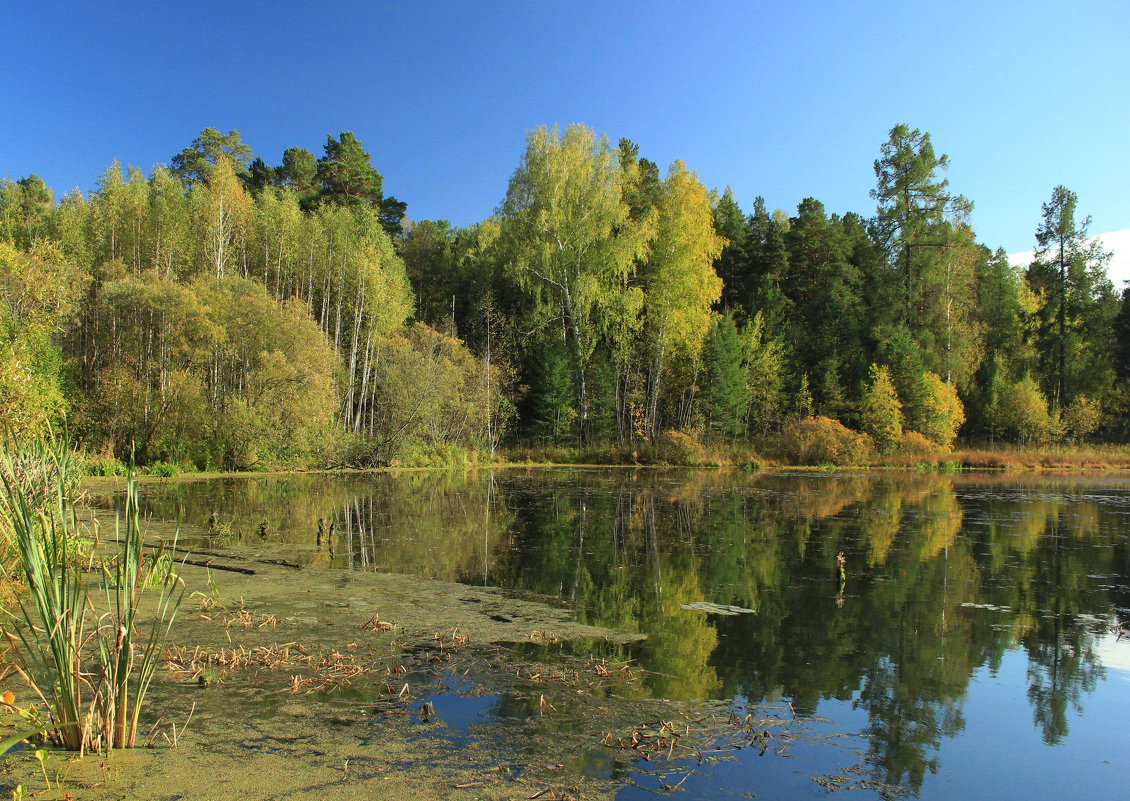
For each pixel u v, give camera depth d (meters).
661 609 7.93
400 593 8.27
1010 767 4.31
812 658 6.33
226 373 27.05
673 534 13.58
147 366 24.55
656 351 37.41
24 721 4.17
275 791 3.57
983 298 51.69
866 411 38.12
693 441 36.00
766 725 4.82
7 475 4.41
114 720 4.02
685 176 36.22
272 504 16.50
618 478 27.38
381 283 33.44
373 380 33.34
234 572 9.14
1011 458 37.69
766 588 9.15
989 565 10.96
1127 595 9.07
